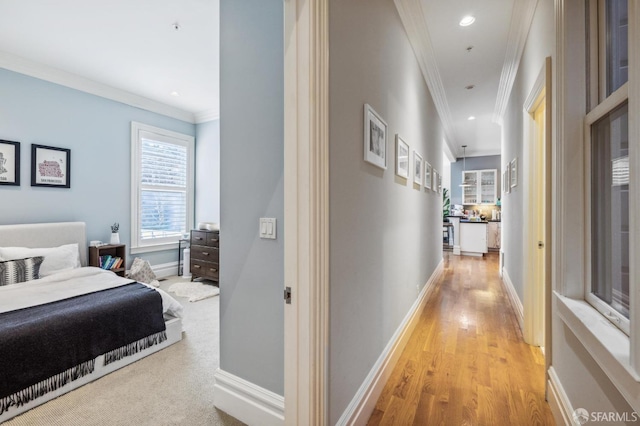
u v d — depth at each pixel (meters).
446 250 7.94
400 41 2.34
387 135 1.99
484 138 7.08
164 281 4.58
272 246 1.46
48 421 1.59
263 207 1.48
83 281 2.71
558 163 1.55
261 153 1.49
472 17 2.55
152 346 2.34
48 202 3.49
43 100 3.43
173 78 3.77
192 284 4.36
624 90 1.09
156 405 1.71
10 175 3.18
